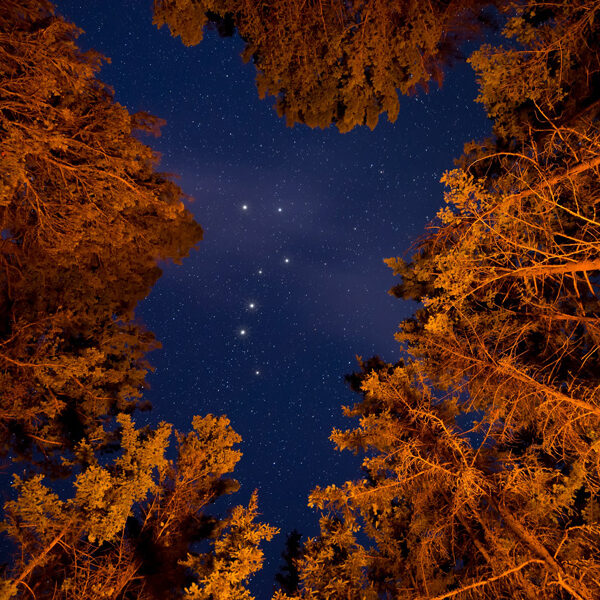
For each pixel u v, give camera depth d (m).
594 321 5.65
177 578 6.75
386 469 6.99
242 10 5.47
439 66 6.00
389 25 5.40
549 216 5.66
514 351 6.33
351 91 5.97
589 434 5.48
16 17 6.11
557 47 5.59
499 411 5.96
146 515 6.98
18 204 7.34
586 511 5.81
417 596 5.82
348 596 5.92
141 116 8.15
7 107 5.97
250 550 5.92
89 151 7.19
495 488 6.03
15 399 7.39
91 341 9.16
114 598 5.83
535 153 5.46
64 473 8.59
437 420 6.45
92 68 6.55
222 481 7.73
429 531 6.21
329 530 6.52
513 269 5.93
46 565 5.71
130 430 6.79
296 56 5.67
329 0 5.29
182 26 5.85
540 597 5.38
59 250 7.40
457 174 5.57
